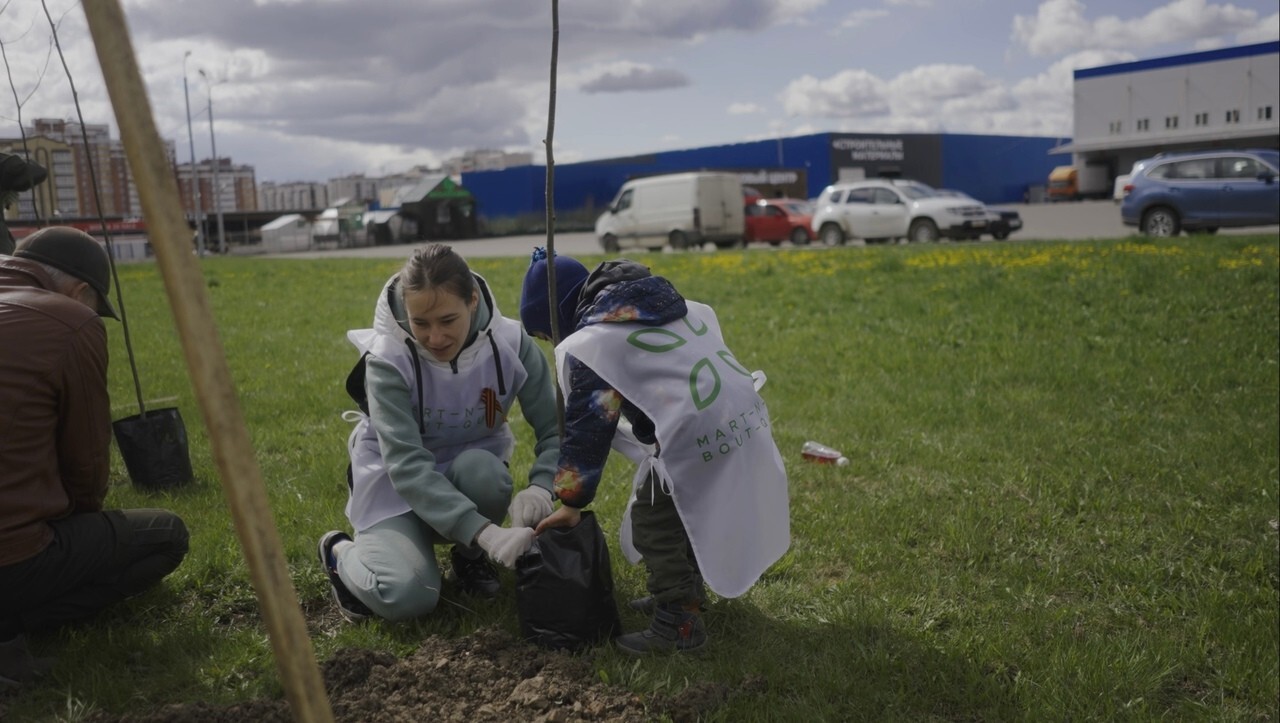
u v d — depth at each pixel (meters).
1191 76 46.94
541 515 3.12
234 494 1.30
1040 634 3.24
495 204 49.03
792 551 3.90
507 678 2.77
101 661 2.90
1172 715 2.79
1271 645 3.17
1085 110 50.50
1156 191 18.03
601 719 2.58
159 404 6.58
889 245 20.44
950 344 8.46
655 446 2.98
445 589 3.46
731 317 10.52
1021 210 39.59
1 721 2.59
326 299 14.33
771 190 41.09
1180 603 3.49
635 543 3.05
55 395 2.77
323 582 3.52
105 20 1.18
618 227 26.55
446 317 2.97
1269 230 19.19
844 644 3.10
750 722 2.63
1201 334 8.24
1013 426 5.83
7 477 2.70
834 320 9.92
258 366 8.28
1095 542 4.07
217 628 3.20
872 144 55.88
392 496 3.22
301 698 1.37
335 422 6.15
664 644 2.99
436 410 3.21
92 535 2.92
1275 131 44.78
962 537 4.04
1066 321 9.10
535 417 3.40
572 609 2.93
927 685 2.87
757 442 2.94
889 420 6.00
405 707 2.63
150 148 1.22
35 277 2.92
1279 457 5.08
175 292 1.24
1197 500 4.52
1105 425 5.75
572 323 3.05
